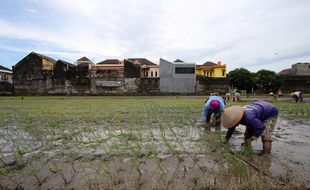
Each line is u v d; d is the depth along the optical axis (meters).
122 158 4.45
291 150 5.01
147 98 29.09
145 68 49.78
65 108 14.64
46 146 5.43
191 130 7.34
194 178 3.42
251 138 4.86
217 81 39.34
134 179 3.42
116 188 3.12
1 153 4.90
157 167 3.92
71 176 3.58
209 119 8.52
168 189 3.05
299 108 14.59
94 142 5.70
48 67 40.22
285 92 43.44
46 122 8.95
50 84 38.38
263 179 3.34
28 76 38.19
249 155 4.57
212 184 3.19
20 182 3.40
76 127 7.83
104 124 8.45
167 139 6.05
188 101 22.09
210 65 58.72
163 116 10.62
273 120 4.77
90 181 3.36
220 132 6.98
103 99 26.55
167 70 38.94
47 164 4.16
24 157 4.60
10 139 6.20
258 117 4.71
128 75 38.94
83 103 19.41
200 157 4.47
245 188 3.04
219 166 3.95
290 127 8.19
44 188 3.19
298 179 3.36
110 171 3.77
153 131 7.16
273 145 5.48
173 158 4.42
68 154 4.76
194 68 38.91
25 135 6.65
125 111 12.73
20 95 38.00
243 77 48.84
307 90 43.19
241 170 3.73
